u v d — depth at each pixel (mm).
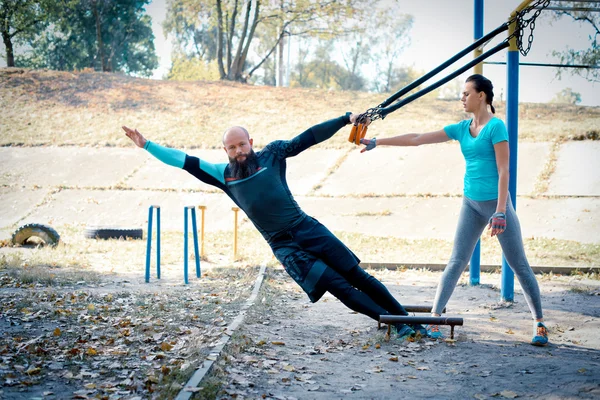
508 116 7051
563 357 4840
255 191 4801
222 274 9852
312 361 4852
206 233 15672
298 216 4953
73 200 19359
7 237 15289
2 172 21719
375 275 10039
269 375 4445
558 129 23094
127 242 14188
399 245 13664
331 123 5105
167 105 28453
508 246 5441
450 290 5566
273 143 4980
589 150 20672
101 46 38125
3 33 37094
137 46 50344
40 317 6160
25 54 46500
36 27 39781
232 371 4453
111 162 22531
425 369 4586
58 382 4250
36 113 27203
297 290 8469
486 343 5363
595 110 27047
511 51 7008
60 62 46688
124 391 4051
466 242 5586
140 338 5422
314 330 5973
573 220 15820
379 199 18531
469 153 5516
